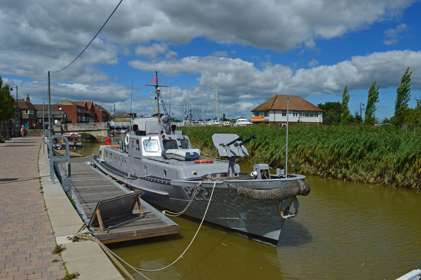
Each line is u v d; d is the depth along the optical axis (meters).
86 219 9.66
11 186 13.36
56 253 6.64
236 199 9.62
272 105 72.00
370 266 8.39
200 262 8.71
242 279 7.90
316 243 9.91
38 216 9.16
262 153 25.36
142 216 10.20
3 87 48.81
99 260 6.34
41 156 24.97
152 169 12.81
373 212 13.03
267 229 9.49
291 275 8.02
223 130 35.19
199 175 11.41
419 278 5.43
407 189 16.92
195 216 11.38
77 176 17.11
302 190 9.20
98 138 68.38
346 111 48.97
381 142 18.84
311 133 25.19
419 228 11.16
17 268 5.98
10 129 59.75
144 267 8.38
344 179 19.80
